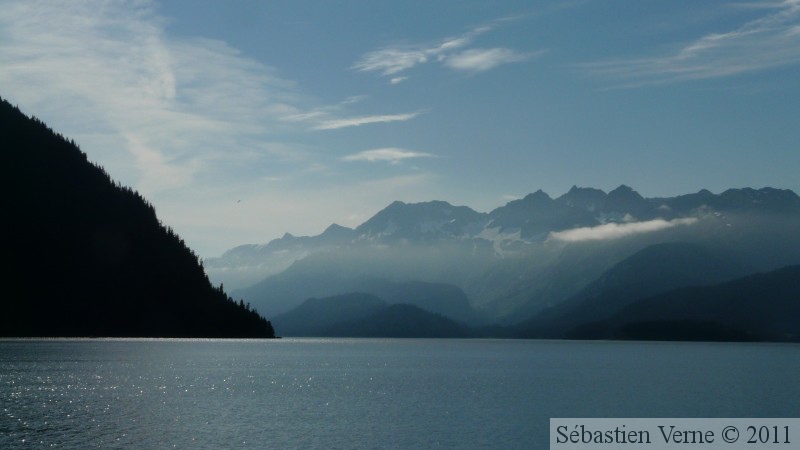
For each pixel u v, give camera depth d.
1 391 128.50
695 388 147.62
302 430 95.06
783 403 123.75
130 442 86.44
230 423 99.44
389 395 133.38
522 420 104.69
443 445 87.25
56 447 83.44
